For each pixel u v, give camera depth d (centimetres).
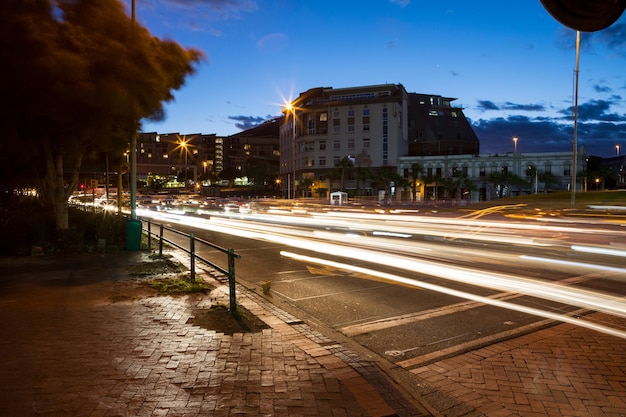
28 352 496
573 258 1290
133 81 1154
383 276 1028
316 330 624
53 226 1573
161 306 713
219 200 9250
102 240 1406
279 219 3388
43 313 662
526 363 496
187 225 2777
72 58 1026
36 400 380
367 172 9375
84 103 1105
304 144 10269
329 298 820
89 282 905
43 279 934
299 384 422
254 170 14562
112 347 516
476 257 1316
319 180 10125
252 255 1394
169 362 473
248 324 618
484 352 534
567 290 869
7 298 759
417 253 1409
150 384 417
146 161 15200
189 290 823
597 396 414
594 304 757
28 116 1192
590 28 239
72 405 372
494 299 803
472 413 385
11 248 1331
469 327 638
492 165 9112
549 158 8788
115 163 2481
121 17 1181
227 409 371
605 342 562
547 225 2580
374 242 1733
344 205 7006
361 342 579
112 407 370
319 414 365
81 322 616
